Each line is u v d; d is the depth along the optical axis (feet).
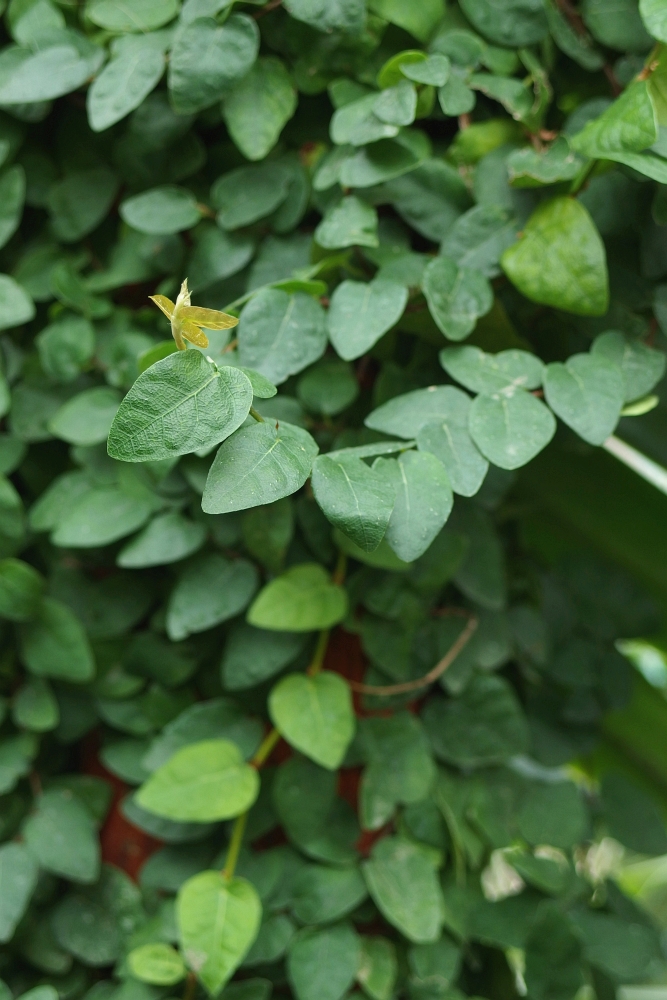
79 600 1.82
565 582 1.96
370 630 1.79
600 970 1.86
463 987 1.85
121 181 1.83
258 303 1.67
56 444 1.86
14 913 1.74
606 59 1.76
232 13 1.72
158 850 1.80
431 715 1.83
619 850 2.10
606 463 1.97
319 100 1.77
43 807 1.80
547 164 1.68
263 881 1.76
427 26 1.72
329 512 1.53
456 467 1.62
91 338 1.80
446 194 1.73
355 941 1.75
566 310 1.68
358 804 1.79
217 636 1.80
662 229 1.70
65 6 1.80
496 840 1.83
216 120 1.77
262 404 1.72
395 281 1.69
